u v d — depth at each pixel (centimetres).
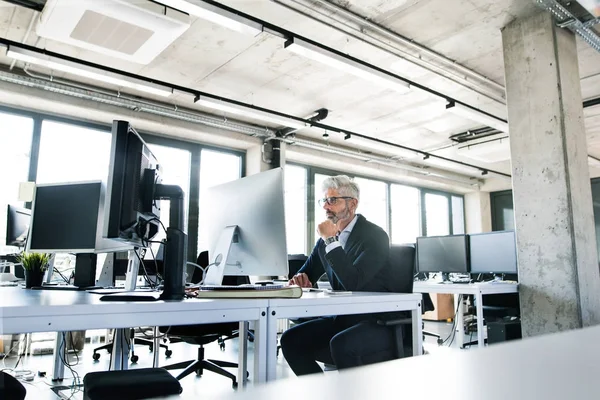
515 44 381
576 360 16
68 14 309
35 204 208
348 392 12
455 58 455
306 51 388
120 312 93
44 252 201
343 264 178
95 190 199
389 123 647
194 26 396
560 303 328
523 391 12
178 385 108
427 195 966
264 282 224
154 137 598
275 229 160
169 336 319
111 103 505
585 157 358
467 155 715
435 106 584
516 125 371
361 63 422
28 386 296
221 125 590
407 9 372
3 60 445
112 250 181
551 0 331
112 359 220
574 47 378
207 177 646
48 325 85
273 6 358
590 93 534
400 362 17
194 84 508
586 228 343
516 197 362
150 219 148
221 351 455
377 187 877
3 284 289
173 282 127
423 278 477
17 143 496
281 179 161
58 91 464
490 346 20
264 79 501
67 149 526
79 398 265
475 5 366
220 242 174
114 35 336
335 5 363
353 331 169
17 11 365
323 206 206
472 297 501
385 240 194
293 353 190
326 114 591
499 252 401
